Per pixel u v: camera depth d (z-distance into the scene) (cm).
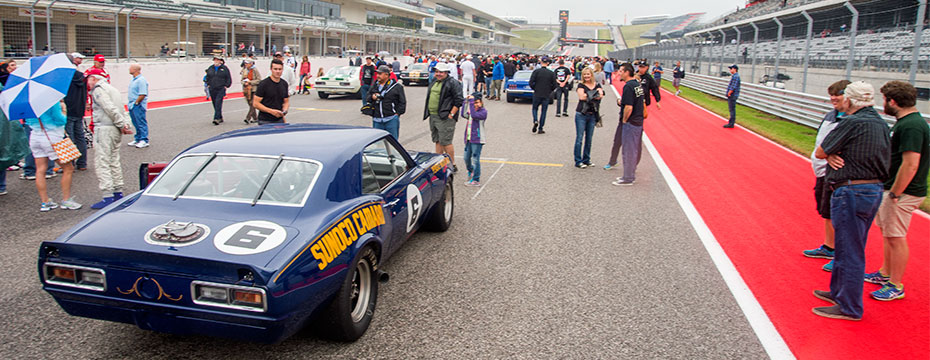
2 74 780
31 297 402
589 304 408
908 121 386
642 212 662
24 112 539
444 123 796
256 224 309
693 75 3111
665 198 730
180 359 323
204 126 1263
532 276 460
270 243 292
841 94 466
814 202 716
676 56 3809
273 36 3509
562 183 810
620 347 346
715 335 364
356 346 343
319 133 416
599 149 1120
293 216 319
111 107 611
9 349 329
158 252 277
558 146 1143
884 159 370
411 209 456
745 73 2492
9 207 625
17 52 1680
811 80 1812
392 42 5641
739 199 727
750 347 349
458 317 384
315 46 4047
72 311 305
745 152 1090
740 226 608
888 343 355
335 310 324
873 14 1425
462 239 554
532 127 1429
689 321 383
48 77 552
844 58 1576
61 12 1791
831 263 480
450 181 595
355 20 5797
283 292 276
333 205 338
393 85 821
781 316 392
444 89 784
